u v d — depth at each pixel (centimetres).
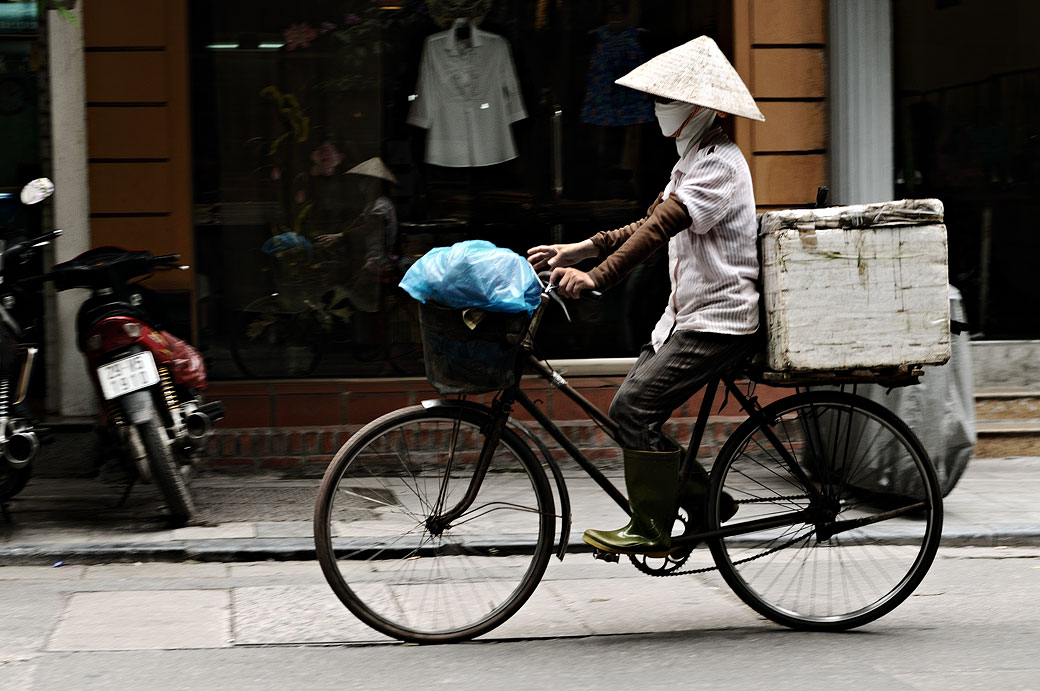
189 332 1819
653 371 1062
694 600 1223
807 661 1014
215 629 1103
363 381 1861
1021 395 2030
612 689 941
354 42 1894
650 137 1938
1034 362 2094
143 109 1797
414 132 1909
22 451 1421
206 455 1798
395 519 1074
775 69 1884
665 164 1944
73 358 1792
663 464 1059
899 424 1128
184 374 1491
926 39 2047
